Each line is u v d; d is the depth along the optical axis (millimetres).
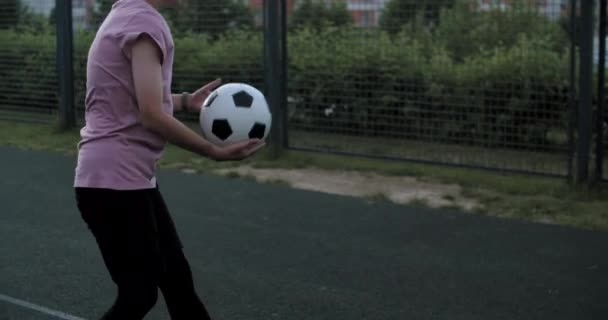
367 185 8391
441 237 6621
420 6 9250
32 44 11969
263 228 6855
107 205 3336
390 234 6699
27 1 12055
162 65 3314
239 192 8070
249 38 10148
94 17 11328
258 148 3539
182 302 3697
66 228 6789
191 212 7352
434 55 9164
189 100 3920
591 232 6758
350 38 9586
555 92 8523
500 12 9031
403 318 4926
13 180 8586
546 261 6027
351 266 5887
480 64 8906
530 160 8664
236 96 3805
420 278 5645
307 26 9734
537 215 7258
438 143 9156
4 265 5809
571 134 8125
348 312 5008
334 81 9562
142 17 3266
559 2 8695
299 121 9805
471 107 8945
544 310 5078
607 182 8102
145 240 3393
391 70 9312
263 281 5555
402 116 9312
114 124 3324
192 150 3369
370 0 9453
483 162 8930
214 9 10367
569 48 8180
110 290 5324
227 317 4914
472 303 5188
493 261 6023
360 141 9562
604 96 8055
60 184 8406
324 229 6836
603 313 5035
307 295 5293
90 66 3354
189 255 6125
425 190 8188
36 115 12070
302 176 8766
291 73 9742
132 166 3336
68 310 4977
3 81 12336
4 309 4977
